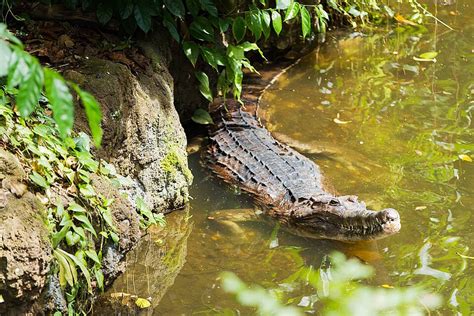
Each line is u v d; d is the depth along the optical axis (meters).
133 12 7.30
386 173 7.79
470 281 6.03
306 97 9.59
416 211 7.06
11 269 4.67
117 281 6.12
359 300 5.57
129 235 6.16
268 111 9.23
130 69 7.17
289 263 6.53
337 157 8.17
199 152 8.48
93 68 6.76
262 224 7.22
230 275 6.28
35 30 7.27
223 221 7.18
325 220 6.92
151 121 7.05
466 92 9.62
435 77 10.08
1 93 5.69
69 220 5.32
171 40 8.15
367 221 6.62
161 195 7.16
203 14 8.27
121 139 6.67
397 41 11.22
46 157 5.58
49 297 5.03
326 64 10.55
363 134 8.64
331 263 6.54
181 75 8.48
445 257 6.38
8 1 7.28
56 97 2.72
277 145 8.40
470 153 8.11
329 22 11.44
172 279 6.21
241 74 8.41
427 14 11.71
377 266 6.34
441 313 5.59
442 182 7.56
